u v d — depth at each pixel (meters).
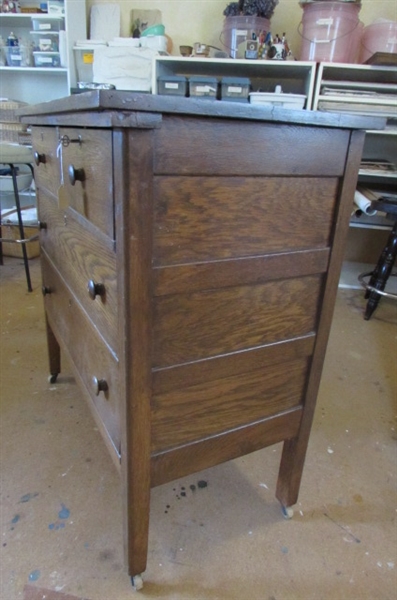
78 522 0.93
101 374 0.75
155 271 0.57
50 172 0.93
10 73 2.77
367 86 2.04
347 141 0.68
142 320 0.59
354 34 2.09
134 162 0.49
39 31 2.43
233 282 0.66
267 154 0.61
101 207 0.59
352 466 1.14
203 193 0.57
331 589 0.82
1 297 2.10
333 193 0.71
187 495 1.03
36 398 1.35
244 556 0.87
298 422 0.88
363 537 0.93
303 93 2.30
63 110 0.60
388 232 2.65
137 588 0.79
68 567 0.83
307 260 0.73
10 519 0.93
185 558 0.86
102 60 2.30
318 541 0.92
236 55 2.18
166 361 0.64
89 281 0.68
